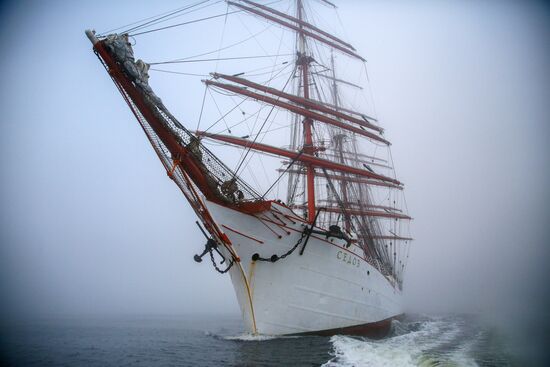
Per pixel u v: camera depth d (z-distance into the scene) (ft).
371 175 98.27
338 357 47.26
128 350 65.51
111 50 48.52
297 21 107.34
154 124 53.16
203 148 56.95
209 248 60.44
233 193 58.44
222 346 62.49
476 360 46.19
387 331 88.74
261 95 87.30
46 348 70.28
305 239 63.57
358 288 75.05
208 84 84.58
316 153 91.40
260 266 60.80
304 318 64.03
